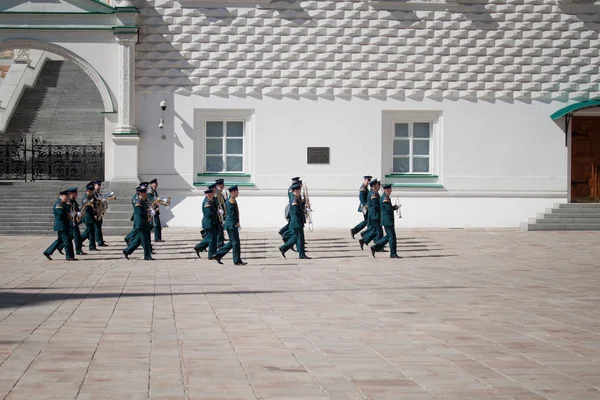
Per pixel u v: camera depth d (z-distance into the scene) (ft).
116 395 25.05
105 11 93.20
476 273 59.11
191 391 25.54
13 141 106.11
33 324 37.60
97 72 94.07
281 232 73.97
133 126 93.35
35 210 90.02
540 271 60.34
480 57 96.17
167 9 93.81
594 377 27.20
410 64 95.71
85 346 32.50
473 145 96.27
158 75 93.97
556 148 96.84
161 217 93.45
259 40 94.68
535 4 96.27
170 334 35.12
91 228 76.33
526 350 31.55
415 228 94.63
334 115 95.30
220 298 46.37
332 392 25.39
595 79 97.30
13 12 92.89
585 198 98.94
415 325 37.14
